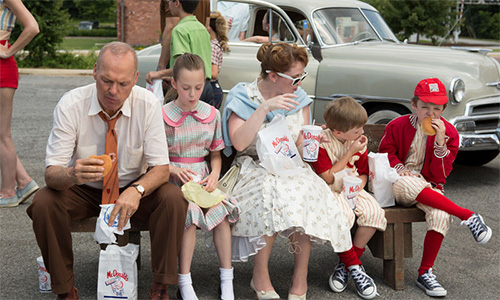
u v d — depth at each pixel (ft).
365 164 11.84
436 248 11.09
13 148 15.69
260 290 10.31
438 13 60.70
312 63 20.01
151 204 9.73
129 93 9.08
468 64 18.83
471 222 10.62
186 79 10.31
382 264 12.61
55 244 9.25
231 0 21.11
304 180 10.43
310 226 9.95
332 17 21.13
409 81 18.20
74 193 9.64
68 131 9.52
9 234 13.62
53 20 54.54
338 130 11.06
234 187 10.80
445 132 11.79
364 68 18.99
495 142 18.58
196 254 12.85
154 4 74.38
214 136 11.12
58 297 9.61
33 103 34.22
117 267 9.45
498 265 12.65
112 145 9.72
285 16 20.49
